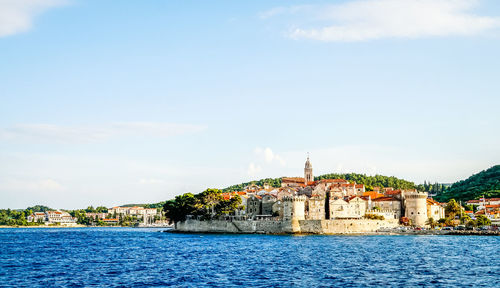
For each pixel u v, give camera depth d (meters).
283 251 154.75
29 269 115.12
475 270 110.19
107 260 134.00
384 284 92.00
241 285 91.19
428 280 96.38
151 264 123.44
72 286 91.25
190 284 92.62
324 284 91.94
